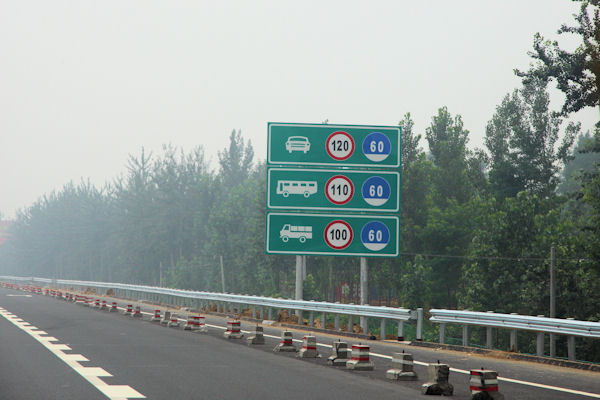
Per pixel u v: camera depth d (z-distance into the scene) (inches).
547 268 2420.0
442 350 1058.7
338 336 1321.4
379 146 1425.9
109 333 1164.5
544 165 3518.7
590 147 2625.5
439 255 3380.9
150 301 2420.0
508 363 880.9
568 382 701.3
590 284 2285.9
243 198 5895.7
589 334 838.5
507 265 2632.9
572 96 2176.4
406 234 3479.3
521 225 2667.3
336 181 1416.1
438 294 3353.8
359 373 731.4
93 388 568.7
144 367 722.2
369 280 3818.9
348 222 1409.9
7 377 631.2
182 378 643.5
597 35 2108.8
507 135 3649.1
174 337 1132.5
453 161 3752.5
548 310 2409.0
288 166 1414.9
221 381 629.9
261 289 5014.8
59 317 1547.7
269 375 684.7
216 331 1315.2
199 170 7037.4
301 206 1408.7
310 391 583.5
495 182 3570.4
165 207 6801.2
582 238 2428.6
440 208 3681.1
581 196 2608.3
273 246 1401.3
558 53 2203.5
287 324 1540.4
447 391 591.8
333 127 1424.7
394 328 1899.6
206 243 5915.4
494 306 2635.3
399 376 677.9
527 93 3575.3
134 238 7165.4
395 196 1418.6
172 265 6648.6
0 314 1592.0
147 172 7381.9
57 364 732.0
